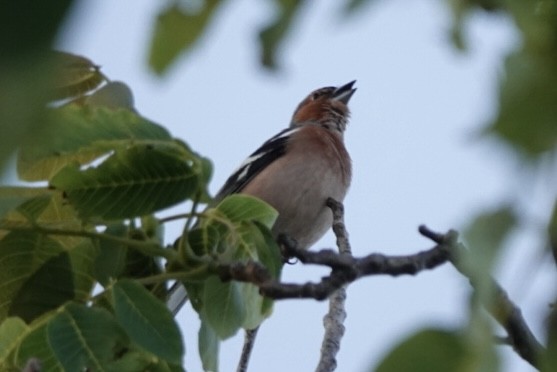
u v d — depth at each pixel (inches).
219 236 207.9
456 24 60.7
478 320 62.3
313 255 193.8
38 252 216.1
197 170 188.7
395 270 191.2
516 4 61.5
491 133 58.1
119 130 167.9
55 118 53.9
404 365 62.1
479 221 64.1
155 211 192.2
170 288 271.4
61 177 187.3
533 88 58.3
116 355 191.8
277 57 62.9
